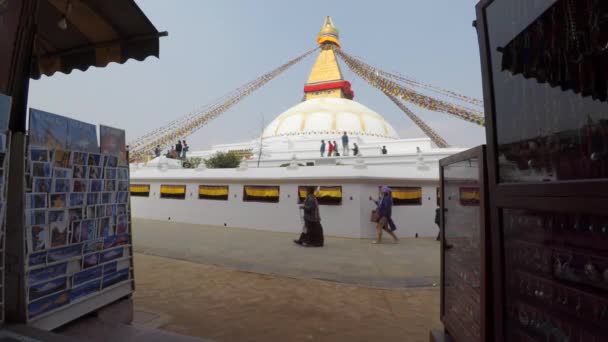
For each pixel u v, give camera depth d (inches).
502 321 72.2
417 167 464.1
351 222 426.9
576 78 53.1
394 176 443.5
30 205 109.1
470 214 90.6
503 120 71.2
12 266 107.5
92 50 181.9
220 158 788.0
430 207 458.9
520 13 65.1
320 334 138.5
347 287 206.8
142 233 422.9
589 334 52.4
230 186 518.0
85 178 128.6
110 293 137.3
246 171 513.3
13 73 120.4
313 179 452.4
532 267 64.7
